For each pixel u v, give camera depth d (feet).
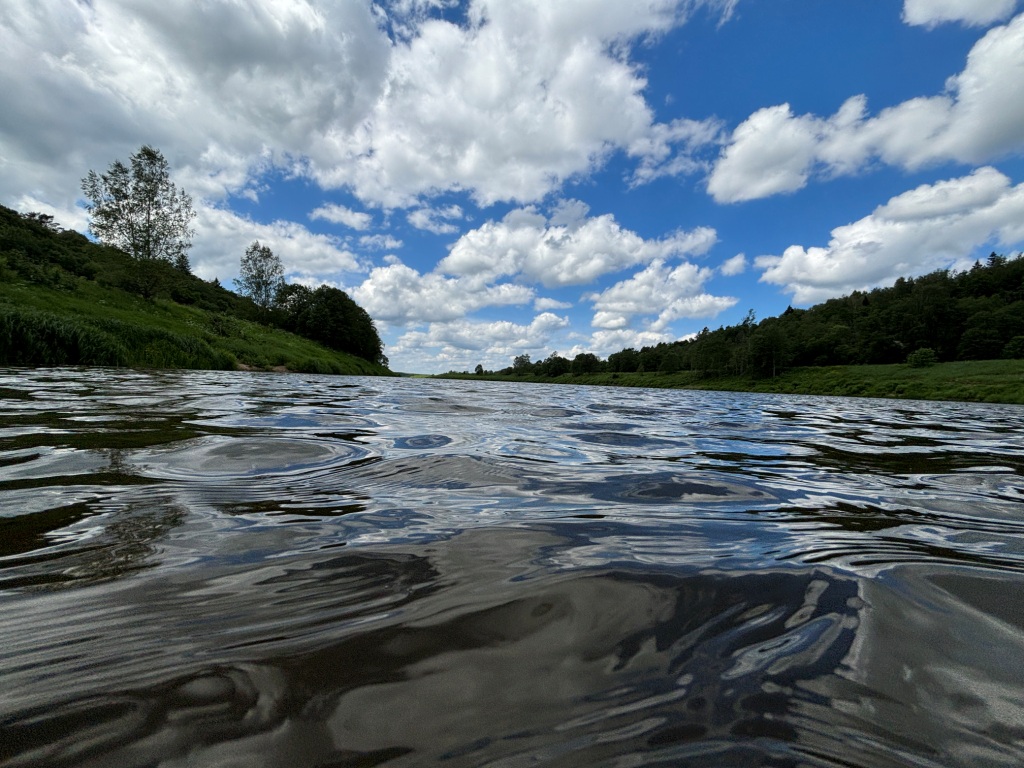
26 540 4.04
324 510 5.30
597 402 35.14
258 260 175.52
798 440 14.64
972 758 2.01
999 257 340.80
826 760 1.96
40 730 1.91
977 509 6.47
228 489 5.95
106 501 5.23
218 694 2.17
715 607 3.28
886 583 3.76
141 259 102.17
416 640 2.71
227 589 3.26
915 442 15.03
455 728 2.05
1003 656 2.77
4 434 9.05
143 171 102.37
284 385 36.78
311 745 1.91
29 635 2.57
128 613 2.87
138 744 1.87
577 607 3.19
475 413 19.48
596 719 2.14
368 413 16.83
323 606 3.07
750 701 2.31
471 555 4.10
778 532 5.11
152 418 12.03
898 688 2.43
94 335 49.37
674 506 6.13
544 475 7.77
